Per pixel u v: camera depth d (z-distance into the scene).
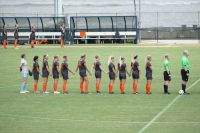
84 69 61.09
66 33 132.38
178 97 57.88
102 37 132.38
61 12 141.62
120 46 122.00
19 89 65.31
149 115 48.25
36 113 49.78
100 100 56.53
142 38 145.50
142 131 42.09
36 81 62.00
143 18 165.25
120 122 45.56
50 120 46.69
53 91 63.22
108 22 134.25
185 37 144.62
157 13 158.62
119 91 62.94
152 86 66.81
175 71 80.69
